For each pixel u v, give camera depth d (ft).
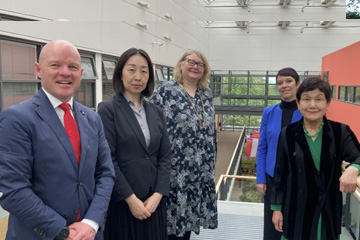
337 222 5.21
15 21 13.83
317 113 5.03
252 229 10.06
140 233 6.02
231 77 69.10
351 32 64.28
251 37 67.62
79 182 4.65
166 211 6.91
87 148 4.82
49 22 16.14
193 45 54.75
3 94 13.52
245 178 15.37
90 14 20.70
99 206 4.86
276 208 5.77
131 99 6.38
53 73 4.52
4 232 8.66
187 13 49.49
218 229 10.03
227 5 56.03
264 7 54.49
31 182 4.41
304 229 5.29
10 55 13.92
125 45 27.20
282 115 7.47
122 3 26.30
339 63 52.31
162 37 38.37
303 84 5.11
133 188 5.99
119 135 5.98
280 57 67.15
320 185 5.16
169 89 7.50
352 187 4.68
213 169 7.90
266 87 68.13
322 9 52.75
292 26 65.82
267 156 7.63
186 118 7.34
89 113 5.21
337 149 5.12
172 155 7.30
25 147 4.25
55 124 4.55
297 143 5.32
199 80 7.95
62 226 4.29
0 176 4.09
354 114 43.29
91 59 21.86
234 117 99.09
